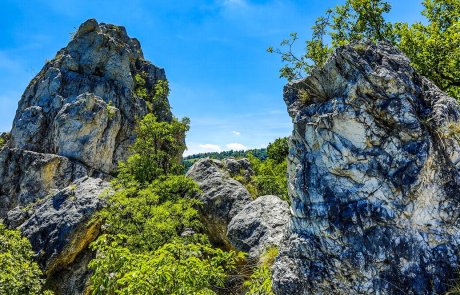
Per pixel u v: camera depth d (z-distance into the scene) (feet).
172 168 153.99
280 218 65.41
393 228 26.89
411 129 27.07
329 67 31.91
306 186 31.22
